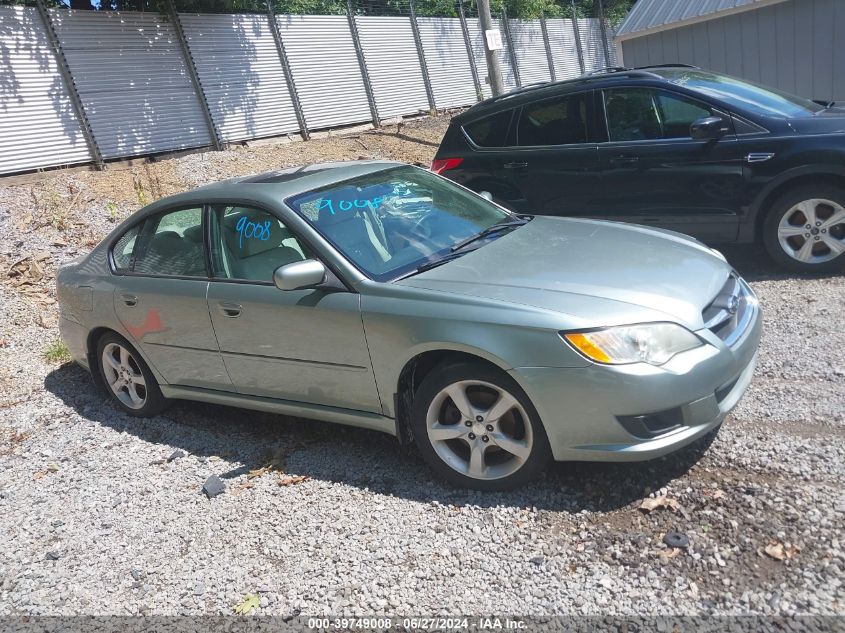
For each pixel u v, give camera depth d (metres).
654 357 3.19
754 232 6.15
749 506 3.18
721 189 6.12
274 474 4.14
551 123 6.92
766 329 5.07
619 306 3.29
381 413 3.85
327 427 4.64
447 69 20.05
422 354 3.63
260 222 4.24
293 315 3.95
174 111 13.63
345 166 4.81
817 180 5.84
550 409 3.28
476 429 3.54
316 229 4.03
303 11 17.48
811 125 5.84
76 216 9.51
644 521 3.22
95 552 3.65
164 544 3.63
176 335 4.59
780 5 10.88
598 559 3.03
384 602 2.98
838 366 4.33
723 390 3.41
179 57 13.74
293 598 3.09
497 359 3.33
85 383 5.89
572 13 25.59
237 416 5.02
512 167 7.04
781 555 2.86
